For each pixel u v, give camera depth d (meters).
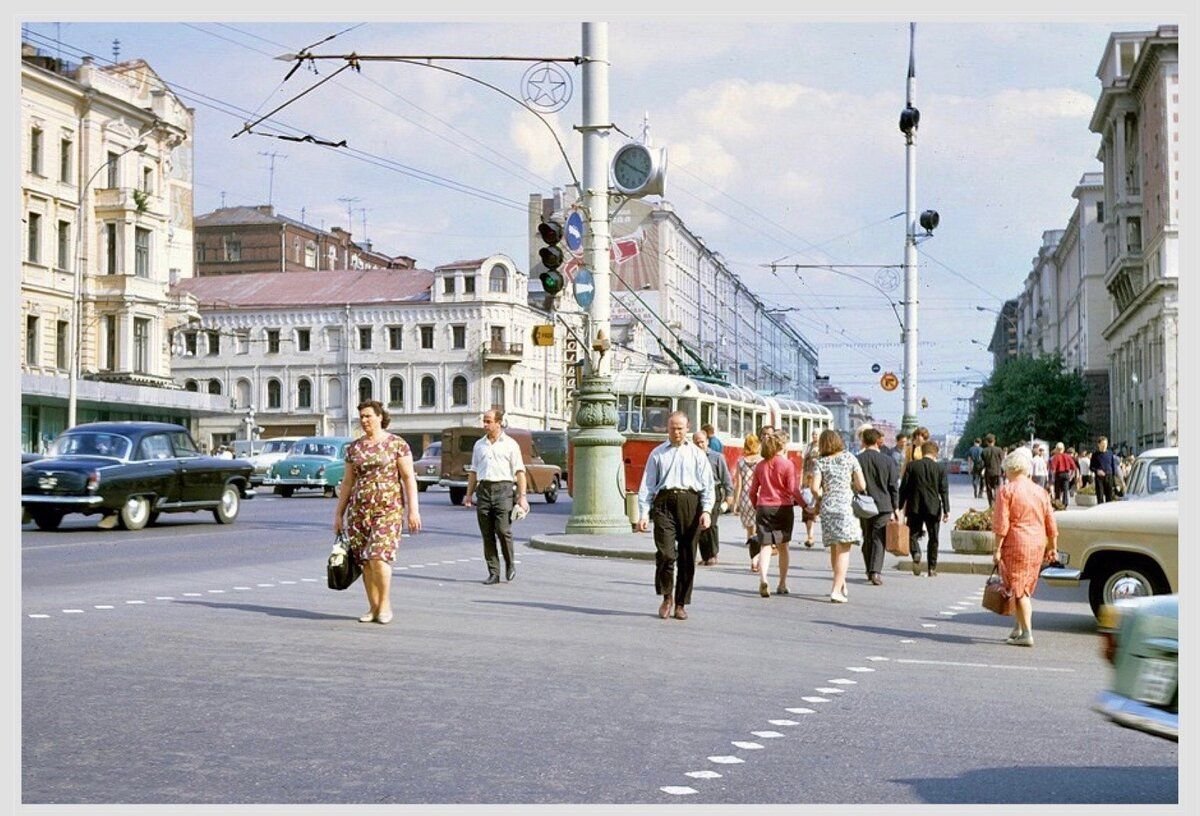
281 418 97.44
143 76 72.81
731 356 129.62
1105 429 117.88
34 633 11.56
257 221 115.19
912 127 37.59
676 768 7.21
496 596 15.84
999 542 13.05
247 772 6.90
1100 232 119.56
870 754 7.71
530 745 7.67
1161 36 81.88
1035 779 7.13
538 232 23.33
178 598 14.49
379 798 6.43
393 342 96.75
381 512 12.82
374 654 10.88
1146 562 13.68
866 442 19.36
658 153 26.70
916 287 37.88
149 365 66.75
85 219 63.50
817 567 21.86
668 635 12.84
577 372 25.89
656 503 14.23
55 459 26.06
